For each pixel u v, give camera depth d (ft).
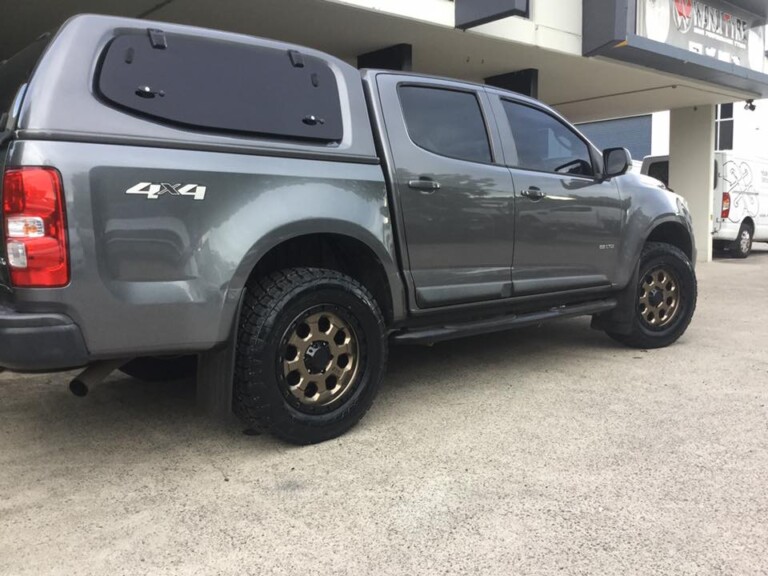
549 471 10.43
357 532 8.66
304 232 10.78
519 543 8.37
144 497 9.69
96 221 8.91
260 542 8.45
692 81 35.58
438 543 8.39
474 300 13.75
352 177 11.57
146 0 21.06
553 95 39.58
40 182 8.56
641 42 28.66
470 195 13.42
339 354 11.62
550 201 14.96
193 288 9.71
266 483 10.09
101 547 8.34
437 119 13.42
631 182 17.24
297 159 10.95
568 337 20.21
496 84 33.14
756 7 35.63
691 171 44.37
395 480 10.15
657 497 9.55
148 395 14.56
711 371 16.10
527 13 26.61
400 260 12.51
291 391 10.98
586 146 16.43
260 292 10.73
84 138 8.91
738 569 7.77
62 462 10.98
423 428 12.30
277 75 11.11
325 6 21.95
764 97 40.50
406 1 22.97
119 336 9.26
